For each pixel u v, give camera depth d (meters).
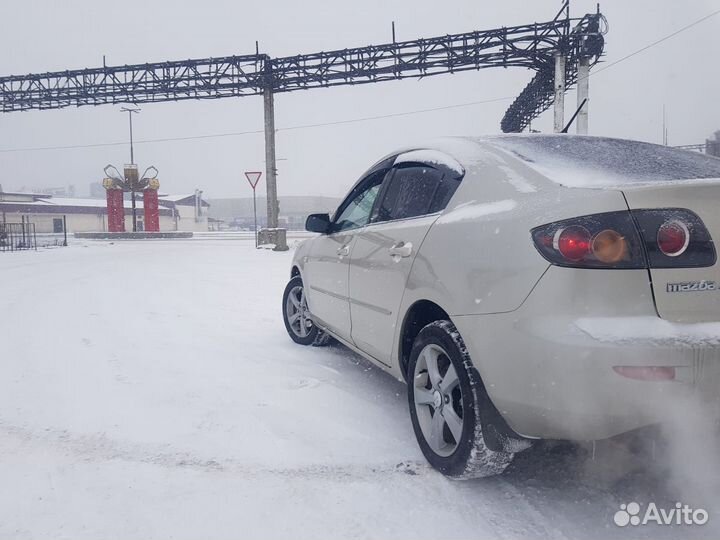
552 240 2.13
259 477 2.71
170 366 4.59
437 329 2.66
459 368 2.47
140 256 18.39
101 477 2.71
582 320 2.04
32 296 8.60
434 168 3.16
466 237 2.53
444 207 2.89
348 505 2.46
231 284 10.18
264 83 23.25
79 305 7.73
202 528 2.29
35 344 5.34
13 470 2.78
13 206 58.25
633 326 2.00
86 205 71.75
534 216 2.24
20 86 26.75
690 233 2.06
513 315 2.21
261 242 22.80
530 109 28.73
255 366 4.59
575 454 2.92
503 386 2.26
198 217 79.44
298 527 2.30
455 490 2.58
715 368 1.98
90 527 2.29
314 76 23.08
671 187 2.09
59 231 62.41
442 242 2.68
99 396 3.85
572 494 2.54
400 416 3.49
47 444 3.08
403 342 3.08
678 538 2.20
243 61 23.67
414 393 2.88
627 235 2.05
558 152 2.92
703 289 2.06
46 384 4.11
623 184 2.18
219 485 2.63
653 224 2.06
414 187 3.28
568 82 23.28
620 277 2.04
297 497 2.53
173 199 85.56
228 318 6.75
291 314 5.45
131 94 25.86
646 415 1.99
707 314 2.05
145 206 40.91
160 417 3.46
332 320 4.18
